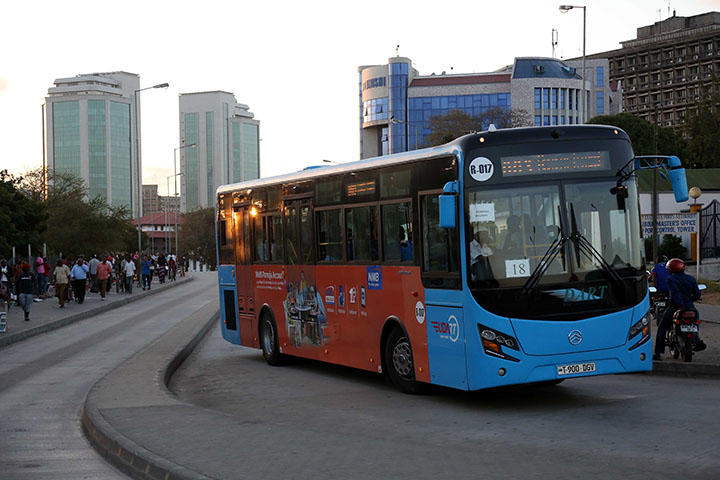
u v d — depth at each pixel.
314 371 16.62
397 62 136.88
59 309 36.78
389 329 13.21
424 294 11.99
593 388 13.02
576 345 10.88
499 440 9.08
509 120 99.19
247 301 18.58
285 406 12.46
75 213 67.88
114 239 69.94
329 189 14.76
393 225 12.81
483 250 10.95
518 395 12.52
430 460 7.75
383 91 138.62
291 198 16.19
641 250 11.28
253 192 18.02
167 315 34.56
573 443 8.75
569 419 10.30
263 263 17.64
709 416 10.00
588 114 138.62
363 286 13.72
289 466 7.59
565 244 10.98
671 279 14.54
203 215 150.62
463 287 11.03
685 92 155.62
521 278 10.86
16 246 45.44
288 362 17.89
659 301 18.98
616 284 11.06
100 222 68.50
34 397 14.20
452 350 11.38
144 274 56.00
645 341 11.20
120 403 11.81
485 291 10.88
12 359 20.62
